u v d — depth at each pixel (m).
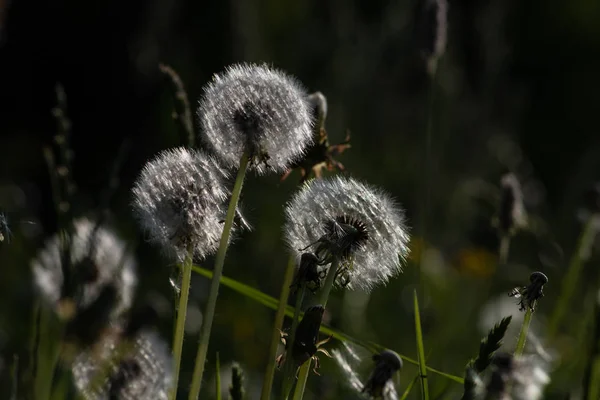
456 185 14.12
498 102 15.34
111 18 17.80
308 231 3.93
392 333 9.44
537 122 23.67
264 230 10.65
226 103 3.80
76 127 18.22
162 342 3.68
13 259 9.65
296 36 15.64
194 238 3.72
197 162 3.79
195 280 9.70
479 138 14.77
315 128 4.46
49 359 5.35
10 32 18.98
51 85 19.06
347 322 8.26
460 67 14.89
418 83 14.83
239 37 13.80
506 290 10.89
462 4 14.95
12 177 16.92
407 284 9.81
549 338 7.38
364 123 14.91
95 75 18.22
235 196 3.66
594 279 10.51
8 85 19.19
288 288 4.05
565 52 25.02
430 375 6.64
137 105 17.73
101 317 4.40
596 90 24.17
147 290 8.86
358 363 5.06
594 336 4.54
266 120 3.73
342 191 3.96
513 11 24.17
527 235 11.94
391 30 15.09
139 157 16.28
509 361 3.68
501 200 7.49
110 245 5.23
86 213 7.11
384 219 3.92
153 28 14.55
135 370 3.54
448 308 9.93
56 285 5.93
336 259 3.81
